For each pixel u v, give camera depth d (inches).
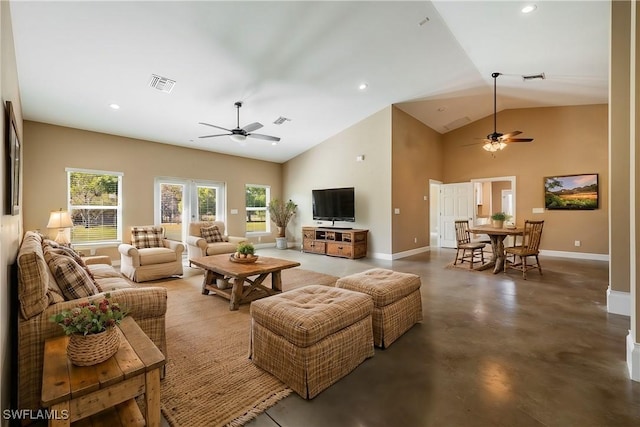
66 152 198.8
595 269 202.1
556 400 66.5
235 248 213.6
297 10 124.3
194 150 265.1
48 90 155.9
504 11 129.3
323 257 257.8
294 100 204.1
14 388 69.2
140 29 121.6
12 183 75.8
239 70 159.3
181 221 258.1
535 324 108.7
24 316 61.7
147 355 56.8
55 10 107.3
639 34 71.2
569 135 254.5
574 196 251.3
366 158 257.4
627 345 80.0
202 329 106.0
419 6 130.0
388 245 244.5
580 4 120.6
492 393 69.3
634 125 73.2
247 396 68.3
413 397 68.2
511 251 188.5
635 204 74.8
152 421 54.4
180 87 167.0
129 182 226.1
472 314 119.3
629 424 59.1
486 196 400.5
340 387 72.3
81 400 47.6
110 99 171.9
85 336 52.1
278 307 78.1
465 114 275.3
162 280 177.8
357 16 133.3
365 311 83.8
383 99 226.4
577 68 180.5
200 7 115.3
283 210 317.4
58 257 81.8
